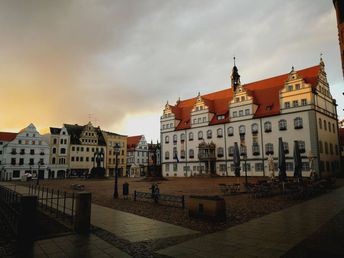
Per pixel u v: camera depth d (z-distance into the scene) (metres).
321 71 54.59
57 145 84.50
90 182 51.06
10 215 12.88
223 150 62.34
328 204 17.58
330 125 55.31
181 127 72.94
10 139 82.69
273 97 57.81
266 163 54.22
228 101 67.75
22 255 7.91
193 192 27.25
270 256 7.66
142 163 109.94
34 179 71.38
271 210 15.55
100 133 97.19
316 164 47.09
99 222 12.51
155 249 8.46
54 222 12.50
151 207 17.12
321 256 6.43
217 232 10.47
